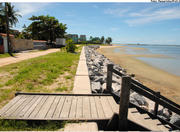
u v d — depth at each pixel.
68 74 7.86
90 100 4.15
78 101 4.05
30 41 29.47
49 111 3.42
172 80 11.41
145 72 14.33
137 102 5.89
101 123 3.15
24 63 10.63
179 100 7.42
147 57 30.73
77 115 3.28
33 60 12.18
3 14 28.41
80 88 5.39
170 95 8.11
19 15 31.77
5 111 3.35
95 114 3.36
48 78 6.80
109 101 4.12
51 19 46.41
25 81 6.20
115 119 2.96
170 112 5.98
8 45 18.81
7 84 5.66
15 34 45.84
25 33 51.00
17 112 3.32
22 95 4.32
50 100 4.04
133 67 17.16
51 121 3.03
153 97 3.83
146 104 6.08
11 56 16.33
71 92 5.12
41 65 9.67
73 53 21.08
